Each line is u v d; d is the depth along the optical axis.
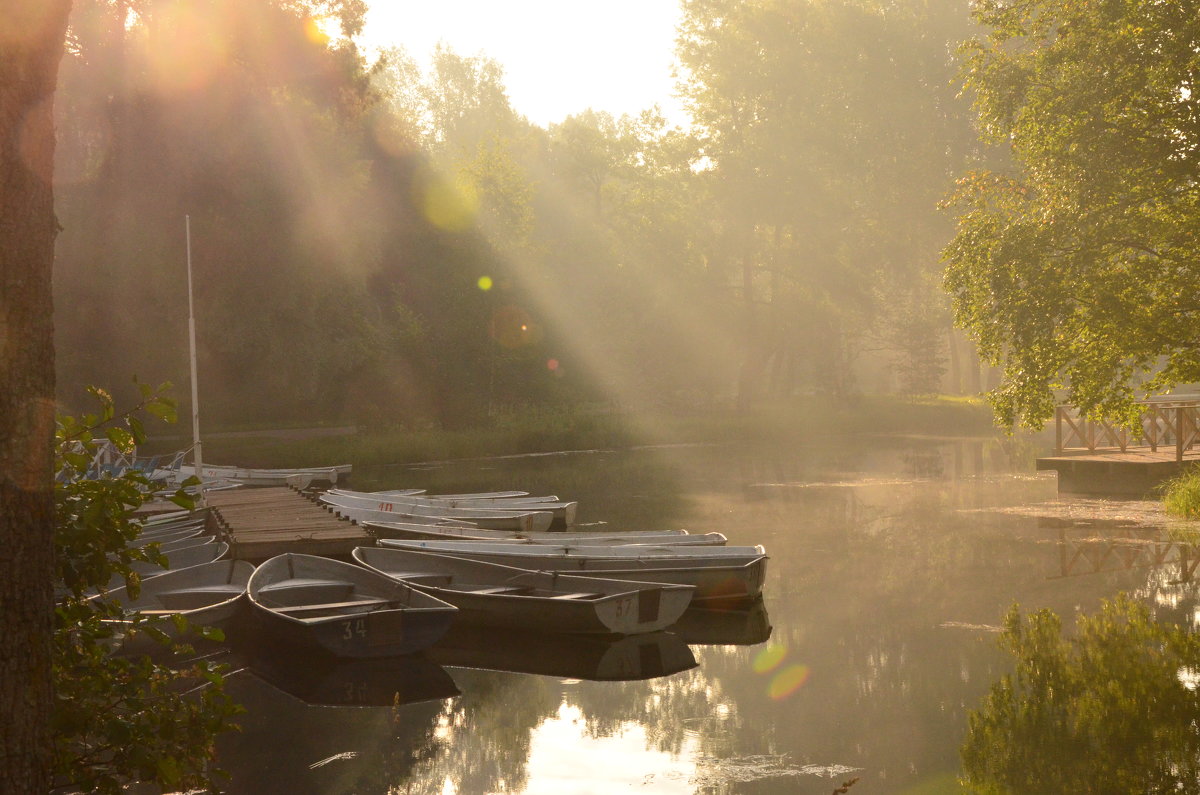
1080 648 9.29
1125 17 16.38
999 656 9.18
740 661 9.52
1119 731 7.05
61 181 31.08
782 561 14.59
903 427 46.88
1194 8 15.78
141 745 3.87
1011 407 18.05
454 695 8.58
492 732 7.59
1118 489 20.56
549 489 25.30
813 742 7.18
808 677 8.86
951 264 19.03
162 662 9.52
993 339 18.17
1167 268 17.45
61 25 3.20
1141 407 18.17
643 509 20.75
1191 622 10.02
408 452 34.06
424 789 6.51
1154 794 5.95
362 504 20.23
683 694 8.51
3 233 3.06
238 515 17.28
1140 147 16.33
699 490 24.03
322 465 31.66
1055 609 10.89
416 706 8.29
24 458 3.09
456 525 17.83
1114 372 17.75
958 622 10.56
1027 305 17.27
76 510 3.99
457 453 34.97
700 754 7.03
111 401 4.09
